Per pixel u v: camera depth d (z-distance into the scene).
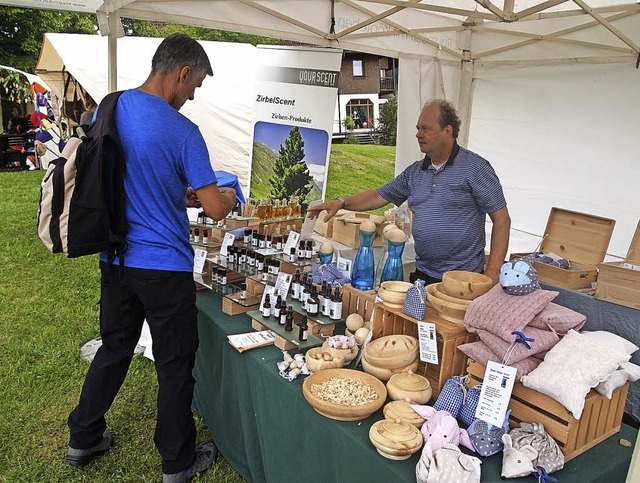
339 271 2.38
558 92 3.69
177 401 2.10
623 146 3.39
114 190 1.86
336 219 3.36
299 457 1.74
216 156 6.59
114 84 2.71
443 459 1.26
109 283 2.10
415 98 3.97
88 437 2.34
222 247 2.86
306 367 1.83
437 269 2.64
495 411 1.39
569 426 1.36
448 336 1.60
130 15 2.68
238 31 3.11
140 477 2.35
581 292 2.59
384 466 1.35
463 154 2.47
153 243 1.93
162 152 1.85
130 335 2.19
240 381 2.10
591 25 3.26
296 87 3.82
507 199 4.17
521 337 1.43
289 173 3.95
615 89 3.37
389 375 1.71
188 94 2.01
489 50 3.97
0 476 2.35
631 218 3.42
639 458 1.11
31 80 11.70
